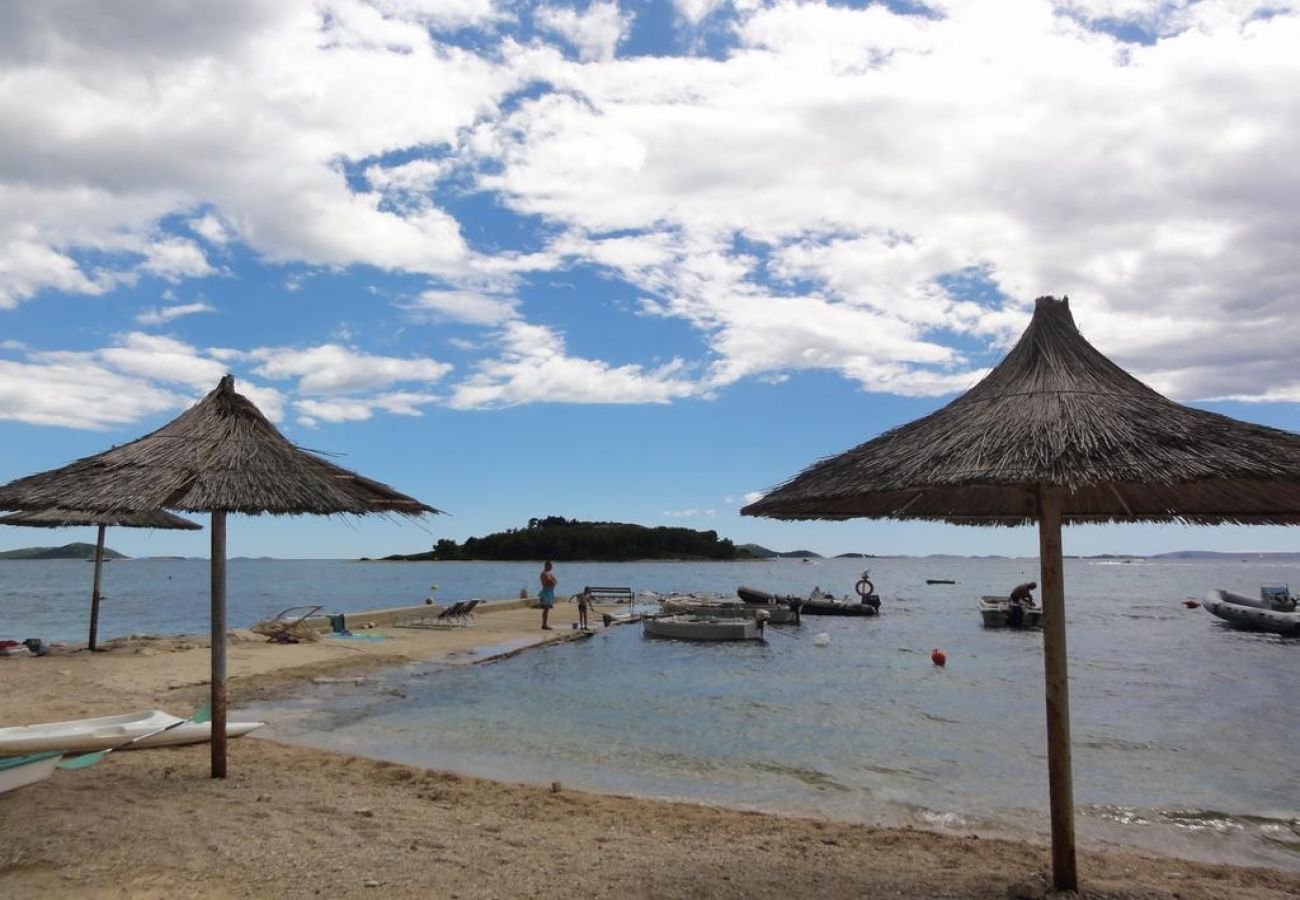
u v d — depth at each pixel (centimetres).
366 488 752
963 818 830
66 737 753
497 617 3150
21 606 4766
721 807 835
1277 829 818
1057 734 524
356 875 536
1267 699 1652
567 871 572
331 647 1980
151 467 659
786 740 1187
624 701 1482
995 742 1191
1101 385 494
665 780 952
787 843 679
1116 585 8662
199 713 931
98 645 1819
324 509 663
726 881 567
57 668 1487
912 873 598
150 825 612
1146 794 941
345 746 1045
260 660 1712
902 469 460
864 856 646
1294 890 607
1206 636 3028
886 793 919
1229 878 633
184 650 1808
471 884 534
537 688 1589
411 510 767
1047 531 509
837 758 1081
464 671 1770
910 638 2880
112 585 8131
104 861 534
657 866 595
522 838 652
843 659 2242
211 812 655
